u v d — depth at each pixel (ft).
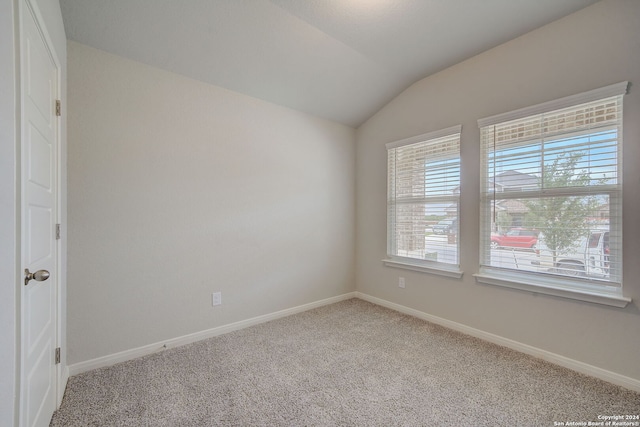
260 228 9.05
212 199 8.05
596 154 6.03
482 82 7.80
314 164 10.48
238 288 8.59
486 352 7.07
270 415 4.90
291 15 6.37
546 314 6.64
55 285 4.99
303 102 9.62
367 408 5.08
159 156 7.16
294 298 9.95
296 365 6.51
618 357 5.68
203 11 6.02
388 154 10.50
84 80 6.18
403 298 9.98
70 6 5.43
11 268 3.05
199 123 7.80
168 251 7.33
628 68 5.56
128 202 6.75
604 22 5.82
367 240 11.37
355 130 11.79
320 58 7.80
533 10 6.21
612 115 5.84
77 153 6.11
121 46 6.42
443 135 8.64
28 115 3.63
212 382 5.85
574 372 6.16
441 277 8.80
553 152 6.63
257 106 8.97
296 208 9.96
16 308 3.22
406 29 6.88
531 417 4.83
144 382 5.85
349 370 6.30
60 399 5.20
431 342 7.64
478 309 7.91
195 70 7.46
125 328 6.74
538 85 6.75
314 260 10.52
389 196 10.52
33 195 3.84
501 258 7.52
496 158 7.61
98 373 6.17
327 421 4.76
